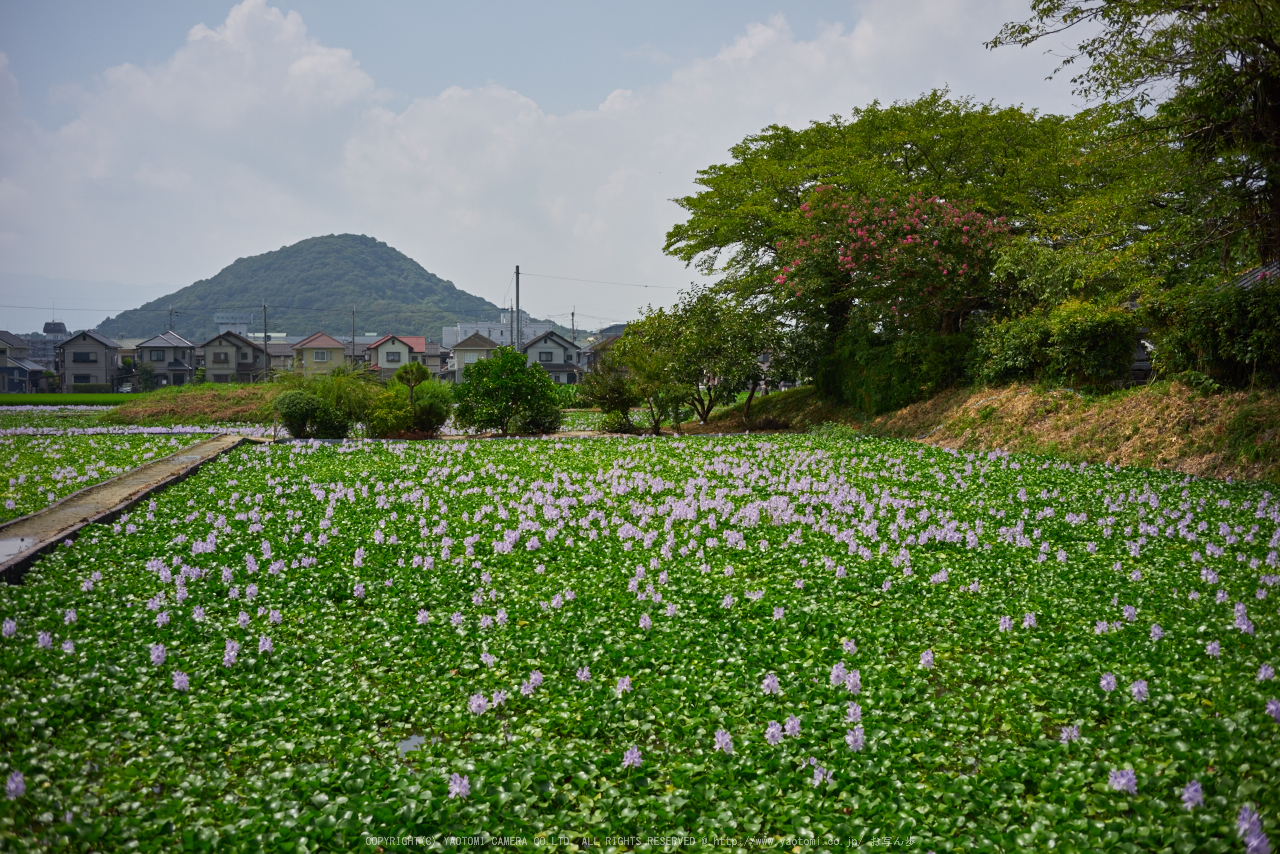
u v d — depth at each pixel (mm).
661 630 7480
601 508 13305
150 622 7539
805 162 31344
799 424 31484
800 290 28125
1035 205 26203
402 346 92312
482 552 10523
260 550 10367
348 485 15727
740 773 4984
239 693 6082
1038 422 19828
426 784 4797
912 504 13000
